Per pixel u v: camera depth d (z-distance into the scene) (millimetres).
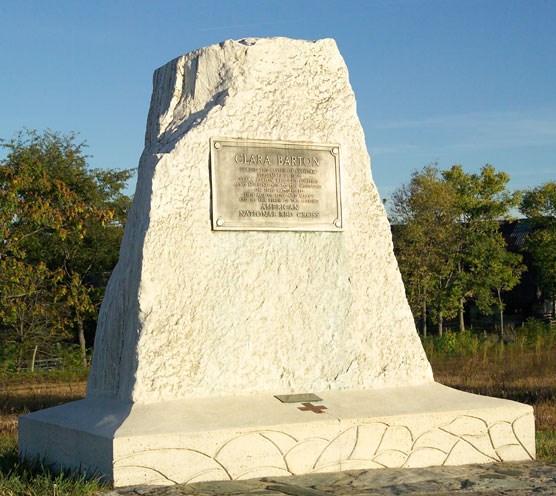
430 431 6734
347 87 7734
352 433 6438
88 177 29375
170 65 7715
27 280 15266
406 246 33406
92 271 29891
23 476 5867
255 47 7426
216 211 6922
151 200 6684
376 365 7379
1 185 14500
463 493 5680
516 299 42562
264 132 7230
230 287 6891
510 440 7027
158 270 6609
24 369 22938
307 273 7246
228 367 6781
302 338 7121
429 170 34625
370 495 5586
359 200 7586
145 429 5859
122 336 6914
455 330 40094
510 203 38281
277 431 6152
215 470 5914
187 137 6898
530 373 16234
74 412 6715
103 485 5625
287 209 7227
